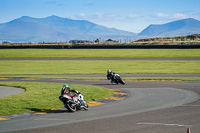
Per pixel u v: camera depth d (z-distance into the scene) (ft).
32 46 547.49
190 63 274.98
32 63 309.42
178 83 154.40
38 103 95.30
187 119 69.00
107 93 119.03
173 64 270.26
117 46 488.85
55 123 67.67
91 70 237.45
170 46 446.19
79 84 149.79
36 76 202.80
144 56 351.87
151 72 214.48
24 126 65.21
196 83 153.28
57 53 424.05
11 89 135.23
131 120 68.85
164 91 126.00
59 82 164.96
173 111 80.02
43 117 75.82
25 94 113.39
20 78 192.34
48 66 278.46
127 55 369.30
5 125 66.80
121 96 114.11
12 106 89.92
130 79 175.32
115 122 66.95
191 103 93.97
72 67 264.52
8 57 383.04
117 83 154.20
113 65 273.13
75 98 84.79
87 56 371.15
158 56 346.74
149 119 69.67
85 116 75.77
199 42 524.52
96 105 94.32
